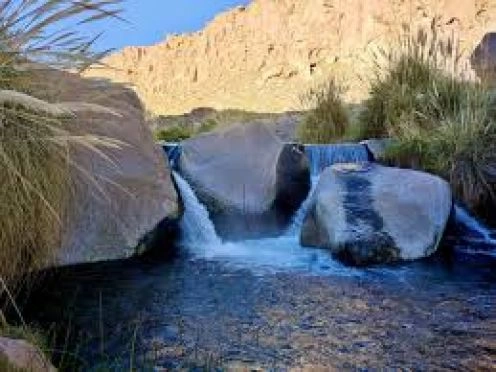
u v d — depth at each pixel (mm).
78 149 3908
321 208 4691
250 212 5121
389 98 6766
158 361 2484
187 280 3775
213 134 5844
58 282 3564
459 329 2912
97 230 4039
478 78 6609
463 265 4180
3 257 2730
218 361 2510
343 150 5961
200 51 61562
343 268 4129
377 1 44531
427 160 5441
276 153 5445
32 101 2182
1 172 2615
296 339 2785
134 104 4754
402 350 2652
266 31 57031
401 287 3650
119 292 3461
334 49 48531
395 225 4410
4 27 2580
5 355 1818
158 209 4391
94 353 2520
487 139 5297
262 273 3982
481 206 5055
